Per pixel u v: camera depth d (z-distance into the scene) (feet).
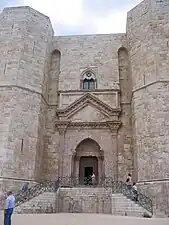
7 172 61.05
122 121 77.92
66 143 77.36
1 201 57.98
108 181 69.87
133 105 70.95
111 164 73.36
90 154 78.23
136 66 72.79
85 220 40.83
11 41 74.38
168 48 67.00
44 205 55.67
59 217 44.96
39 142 72.54
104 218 44.19
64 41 90.43
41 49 79.30
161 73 65.05
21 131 66.90
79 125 78.33
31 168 66.39
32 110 71.20
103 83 83.20
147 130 63.77
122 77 84.48
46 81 81.97
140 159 63.52
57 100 83.56
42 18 82.99
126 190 56.39
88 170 80.07
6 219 32.91
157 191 56.49
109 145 75.41
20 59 72.18
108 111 78.38
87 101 80.43
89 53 87.81
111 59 86.02
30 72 73.82
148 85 66.64
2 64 71.87
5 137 63.82
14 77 69.92
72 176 74.43
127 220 41.78
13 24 76.89
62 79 85.35
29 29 77.46
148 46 69.87
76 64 86.84
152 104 64.08
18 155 64.44
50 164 76.33
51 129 80.18
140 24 75.20
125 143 75.36
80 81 84.43
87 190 59.06
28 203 54.19
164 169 56.90
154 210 55.21
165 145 58.70
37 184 64.59
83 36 90.38
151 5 72.74
